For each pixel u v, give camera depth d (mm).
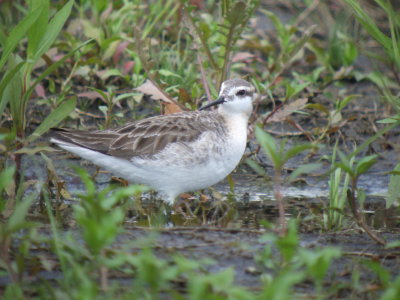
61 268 8992
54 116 11844
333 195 11562
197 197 13188
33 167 13875
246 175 14312
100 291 8070
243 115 12273
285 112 14328
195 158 11695
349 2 12867
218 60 15688
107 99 14148
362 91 18219
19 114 12070
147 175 11953
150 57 16344
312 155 15070
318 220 11812
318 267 7559
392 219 12008
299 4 22094
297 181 14055
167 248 9711
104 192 8867
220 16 15758
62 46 16828
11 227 7969
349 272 9320
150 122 12086
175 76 15727
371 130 16062
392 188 11789
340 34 19047
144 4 20312
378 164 14797
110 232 7391
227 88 12180
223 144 11891
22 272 8328
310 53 20031
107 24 17938
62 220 11281
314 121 16422
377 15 20172
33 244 9703
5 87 11438
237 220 11891
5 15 18266
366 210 12539
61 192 12469
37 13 10977
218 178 12125
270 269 9234
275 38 20562
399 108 13484
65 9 11930
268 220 11875
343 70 18266
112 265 7820
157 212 12188
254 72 17875
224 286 7117
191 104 14367
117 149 11820
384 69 18984
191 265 7500
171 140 11727
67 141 11844
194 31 14391
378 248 10359
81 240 10141
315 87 18031
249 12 13836
